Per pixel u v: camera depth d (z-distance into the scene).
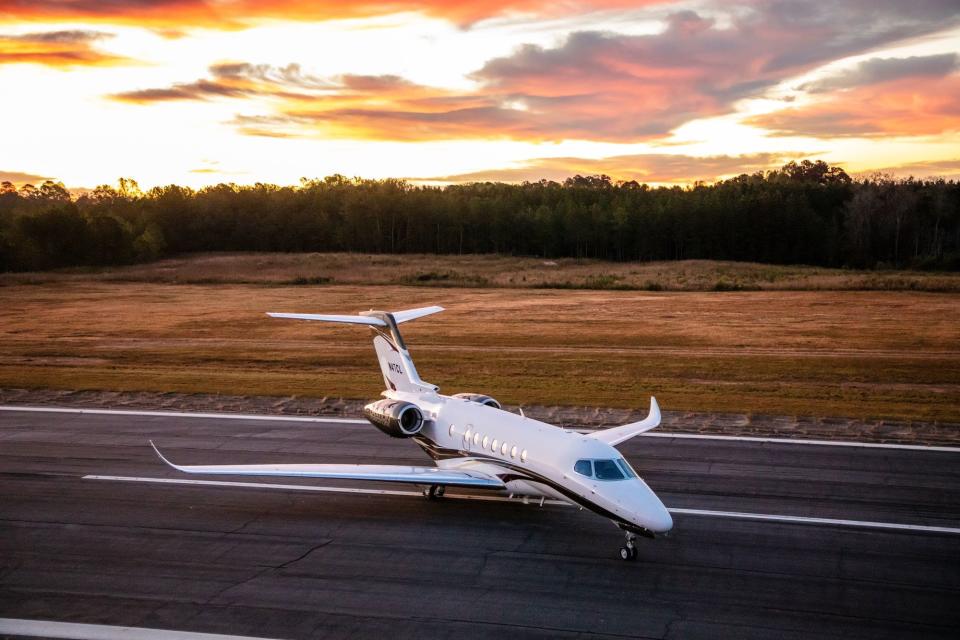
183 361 48.69
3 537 19.69
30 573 17.53
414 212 170.88
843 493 22.84
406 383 26.22
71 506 22.03
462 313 70.62
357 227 173.00
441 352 51.50
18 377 41.50
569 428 31.12
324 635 14.72
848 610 15.70
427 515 21.36
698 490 23.20
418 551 18.78
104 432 30.33
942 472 24.77
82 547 19.05
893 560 18.16
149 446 28.31
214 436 29.73
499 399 36.34
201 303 80.06
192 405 35.41
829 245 149.62
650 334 58.06
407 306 76.69
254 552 18.75
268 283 100.81
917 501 22.14
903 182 168.88
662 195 193.62
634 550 18.09
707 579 17.16
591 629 14.93
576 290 90.81
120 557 18.44
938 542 19.23
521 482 20.14
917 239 150.38
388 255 141.38
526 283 95.75
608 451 19.11
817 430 30.17
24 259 121.69
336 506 22.09
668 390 38.09
